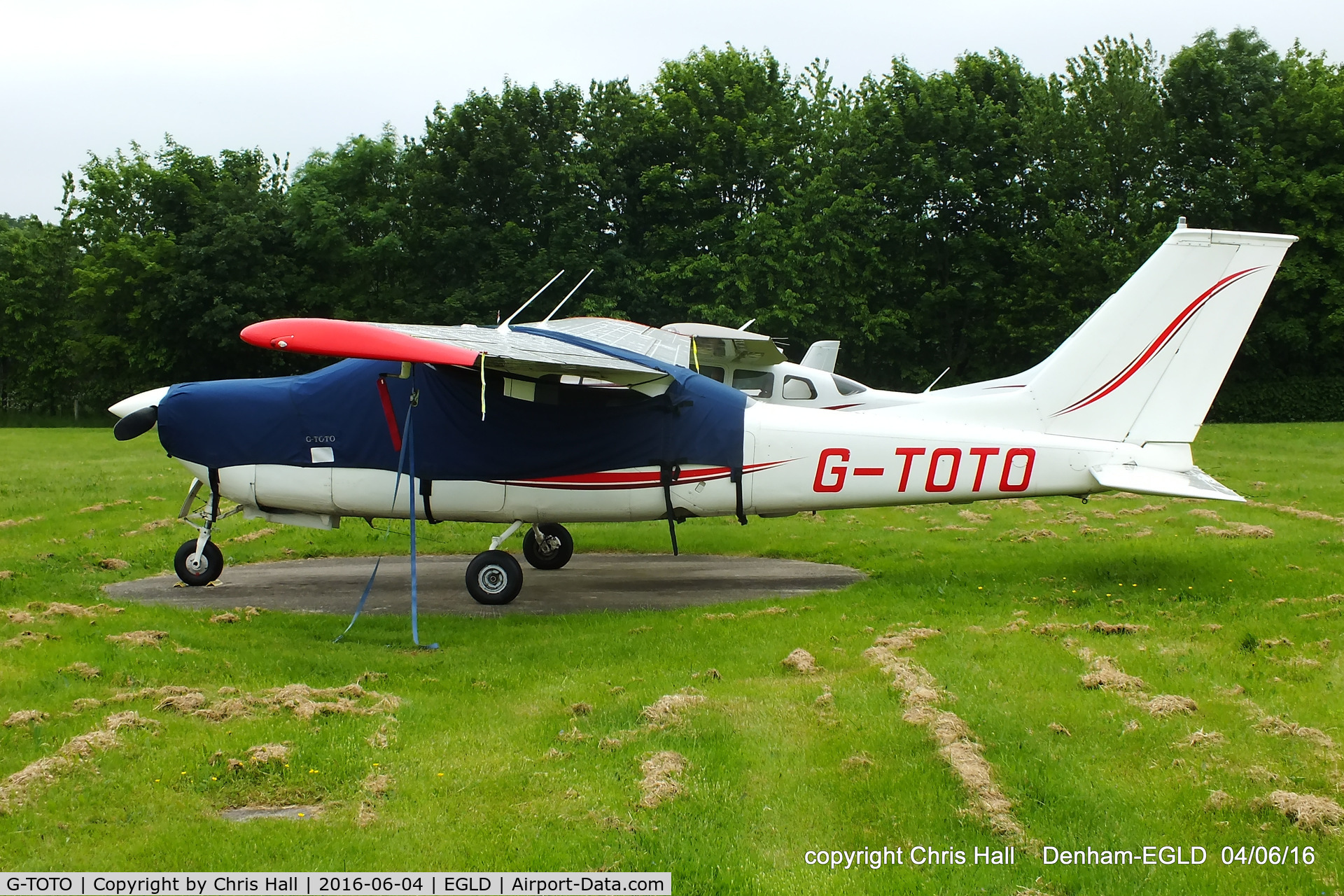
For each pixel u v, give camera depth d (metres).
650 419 8.91
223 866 3.99
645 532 12.84
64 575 9.62
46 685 5.84
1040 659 6.56
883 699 5.79
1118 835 4.27
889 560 10.64
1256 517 12.30
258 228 35.16
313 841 4.20
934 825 4.36
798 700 5.82
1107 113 34.56
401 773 4.83
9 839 4.13
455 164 33.88
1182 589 8.51
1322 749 5.05
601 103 37.97
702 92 35.81
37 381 41.56
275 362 36.94
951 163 34.31
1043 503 14.40
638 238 36.31
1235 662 6.45
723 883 3.94
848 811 4.50
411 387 8.72
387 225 37.09
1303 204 33.44
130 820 4.33
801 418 9.20
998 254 34.81
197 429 8.98
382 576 10.20
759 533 12.70
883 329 33.22
